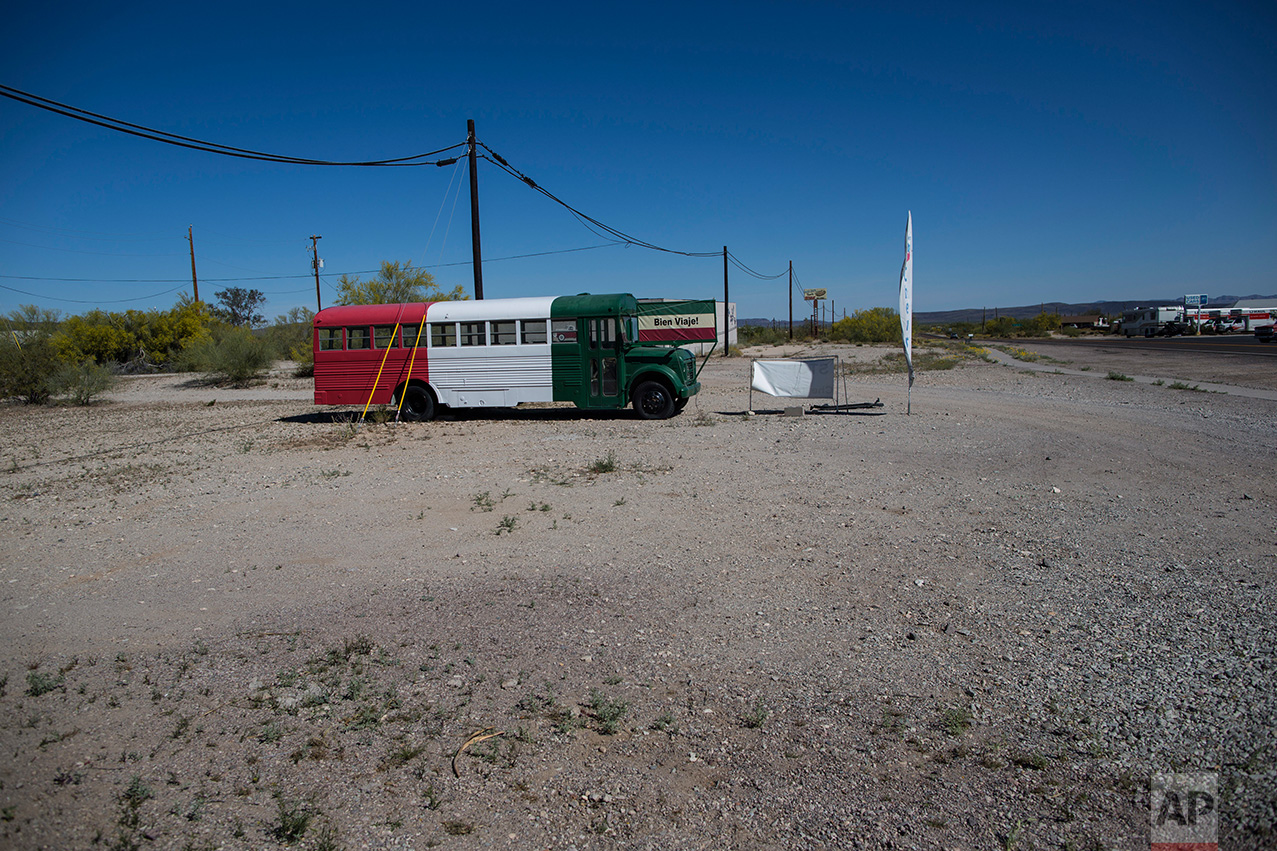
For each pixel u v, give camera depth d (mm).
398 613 5812
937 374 29656
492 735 4039
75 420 21281
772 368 17375
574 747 3928
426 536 7988
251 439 16016
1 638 5477
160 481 11375
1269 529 7461
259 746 3910
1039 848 3090
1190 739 3797
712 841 3209
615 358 17453
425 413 18531
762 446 13141
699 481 10391
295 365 47219
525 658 4977
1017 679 4523
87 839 3127
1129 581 6094
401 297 38875
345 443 15031
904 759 3762
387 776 3664
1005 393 21688
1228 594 5711
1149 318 75562
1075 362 36125
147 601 6215
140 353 47844
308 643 5266
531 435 15461
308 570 6949
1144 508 8430
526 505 9258
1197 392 21109
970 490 9531
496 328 18016
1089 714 4090
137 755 3797
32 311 37938
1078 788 3473
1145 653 4773
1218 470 10305
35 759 3746
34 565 7297
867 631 5312
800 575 6504
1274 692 4191
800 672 4727
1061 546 7098
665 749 3912
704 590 6191
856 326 75625
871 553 7059
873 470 10891
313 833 3223
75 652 5191
